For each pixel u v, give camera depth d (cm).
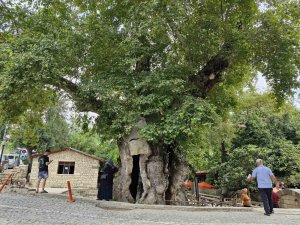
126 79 1257
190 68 1328
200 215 918
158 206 1055
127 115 1228
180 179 1434
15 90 1119
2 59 1153
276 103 1673
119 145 1417
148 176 1323
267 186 958
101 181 1286
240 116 2611
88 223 672
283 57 1327
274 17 1342
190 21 1320
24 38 1192
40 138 3328
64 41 1210
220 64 1470
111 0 1438
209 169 2653
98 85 1223
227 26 1309
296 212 1015
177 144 1379
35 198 1095
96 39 1302
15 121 1545
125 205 1034
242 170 2170
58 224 634
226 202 1819
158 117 1274
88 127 1486
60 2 1493
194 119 1081
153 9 1186
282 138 2675
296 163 2383
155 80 1215
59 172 2812
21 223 614
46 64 1077
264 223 765
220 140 2372
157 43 1374
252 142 2531
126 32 1315
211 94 1747
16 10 1394
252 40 1333
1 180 2302
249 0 1308
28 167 2975
